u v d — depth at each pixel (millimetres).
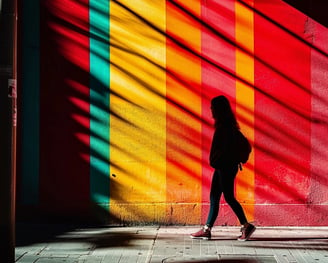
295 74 8945
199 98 8953
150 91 8984
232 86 8945
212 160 7820
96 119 9031
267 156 8984
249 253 7340
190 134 8984
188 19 8953
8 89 5609
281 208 8984
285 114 8969
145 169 9039
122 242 7961
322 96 8945
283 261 6934
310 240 8117
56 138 9062
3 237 5594
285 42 8938
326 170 8961
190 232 8641
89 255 7230
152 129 9008
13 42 5664
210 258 7074
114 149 9047
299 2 8938
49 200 9094
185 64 8961
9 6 5617
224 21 8945
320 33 8930
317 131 8961
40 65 9031
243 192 9008
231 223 8992
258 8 8945
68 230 8781
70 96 9031
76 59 9016
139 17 8969
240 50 8945
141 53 8969
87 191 9070
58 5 9000
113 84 9008
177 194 9031
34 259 7023
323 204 8961
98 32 8984
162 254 7281
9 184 5621
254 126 8969
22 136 9055
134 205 9047
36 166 9078
